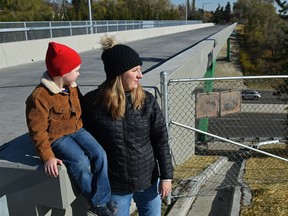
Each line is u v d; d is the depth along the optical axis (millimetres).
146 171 2658
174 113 6941
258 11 81812
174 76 7020
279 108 16125
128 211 2795
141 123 2539
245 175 6930
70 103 2523
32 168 2520
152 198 2869
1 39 12734
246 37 75250
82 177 2420
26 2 37906
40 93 2363
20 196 2629
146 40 27562
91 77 8922
